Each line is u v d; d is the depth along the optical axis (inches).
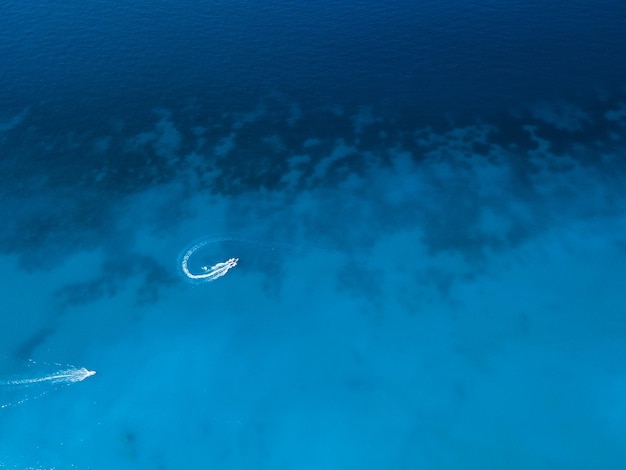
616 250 2390.5
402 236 2470.5
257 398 1988.2
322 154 2854.3
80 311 2214.6
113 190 2679.6
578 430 1875.0
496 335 2133.4
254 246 2442.2
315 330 2170.3
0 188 2694.4
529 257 2375.7
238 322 2192.4
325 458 1840.6
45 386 1996.8
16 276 2327.8
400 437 1883.6
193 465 1831.9
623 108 3063.5
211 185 2704.2
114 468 1817.2
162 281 2313.0
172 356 2092.8
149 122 3031.5
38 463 1815.9
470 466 1809.8
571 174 2716.5
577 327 2143.2
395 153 2854.3
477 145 2878.9
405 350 2106.3
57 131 2974.9
